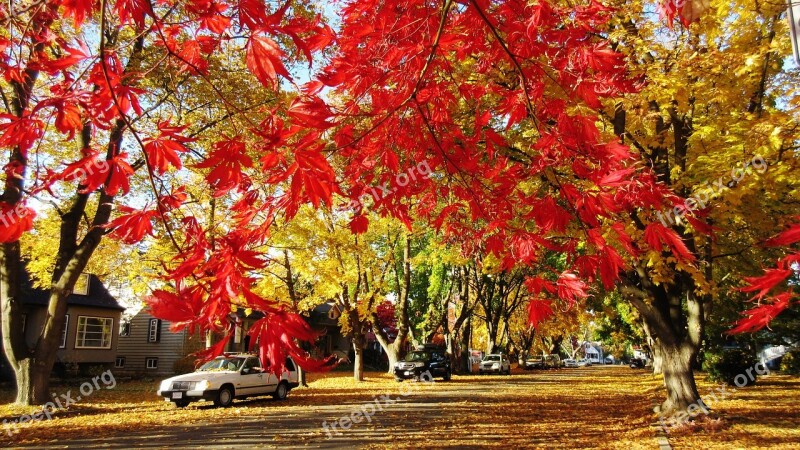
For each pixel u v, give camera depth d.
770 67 7.88
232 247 2.03
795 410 10.77
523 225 3.41
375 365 43.31
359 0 2.76
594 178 2.87
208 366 15.20
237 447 8.53
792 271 1.87
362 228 3.79
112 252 14.73
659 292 10.52
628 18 7.30
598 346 101.81
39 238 14.27
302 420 11.54
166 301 1.88
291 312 1.96
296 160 2.03
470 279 31.70
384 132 3.35
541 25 2.82
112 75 2.35
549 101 3.17
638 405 13.90
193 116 8.50
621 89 2.96
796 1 1.93
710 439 8.33
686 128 8.87
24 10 2.62
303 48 2.02
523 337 46.09
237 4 1.88
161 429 10.33
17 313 12.60
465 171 3.64
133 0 2.14
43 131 2.42
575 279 2.98
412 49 2.88
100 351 24.48
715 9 6.89
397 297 28.70
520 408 13.79
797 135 6.26
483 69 3.69
